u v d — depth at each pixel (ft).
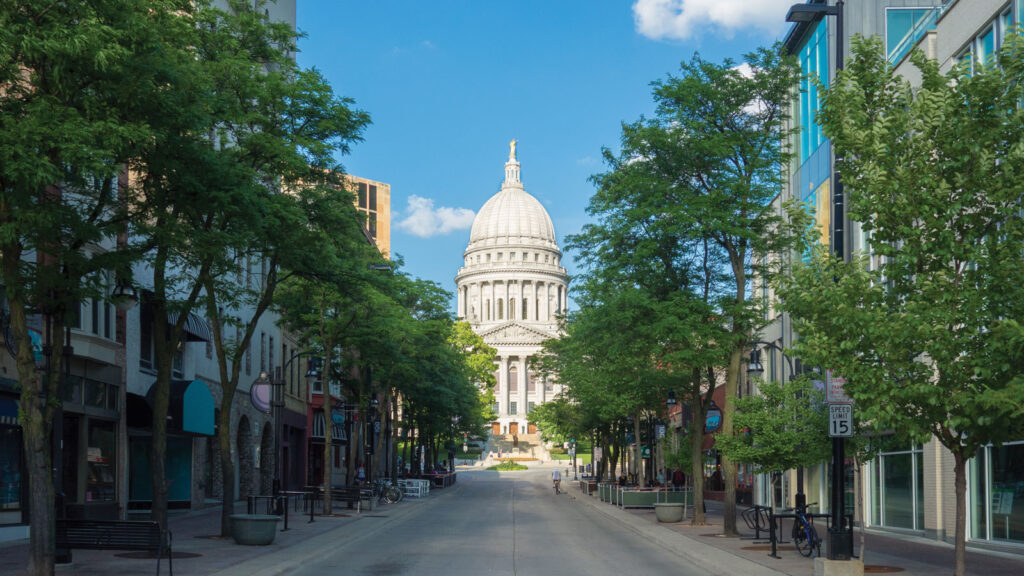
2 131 43.96
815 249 51.52
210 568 61.98
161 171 55.42
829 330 49.03
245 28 82.53
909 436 47.11
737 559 71.82
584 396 170.71
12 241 47.19
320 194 82.23
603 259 103.19
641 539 97.81
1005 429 45.06
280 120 83.15
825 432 80.59
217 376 145.48
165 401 73.05
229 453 87.45
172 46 58.75
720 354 95.40
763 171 96.99
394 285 97.96
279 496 120.57
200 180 57.77
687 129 97.14
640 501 158.92
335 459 247.09
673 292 97.86
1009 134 45.50
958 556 46.65
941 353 43.60
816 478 132.26
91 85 50.98
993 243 44.86
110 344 104.06
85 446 99.19
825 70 124.16
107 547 57.31
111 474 107.24
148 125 48.26
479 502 190.90
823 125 50.67
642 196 98.53
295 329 134.92
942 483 91.09
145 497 120.47
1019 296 43.21
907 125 47.14
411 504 174.60
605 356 126.41
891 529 104.94
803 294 49.57
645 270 100.68
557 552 80.79
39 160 43.88
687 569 67.92
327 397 129.80
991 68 45.88
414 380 187.52
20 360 50.39
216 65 75.87
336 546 83.97
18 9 46.19
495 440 622.95
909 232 45.78
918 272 46.98
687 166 98.84
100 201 55.11
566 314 181.06
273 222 69.21
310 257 83.15
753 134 97.09
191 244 61.72
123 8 49.24
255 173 68.64
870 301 47.32
